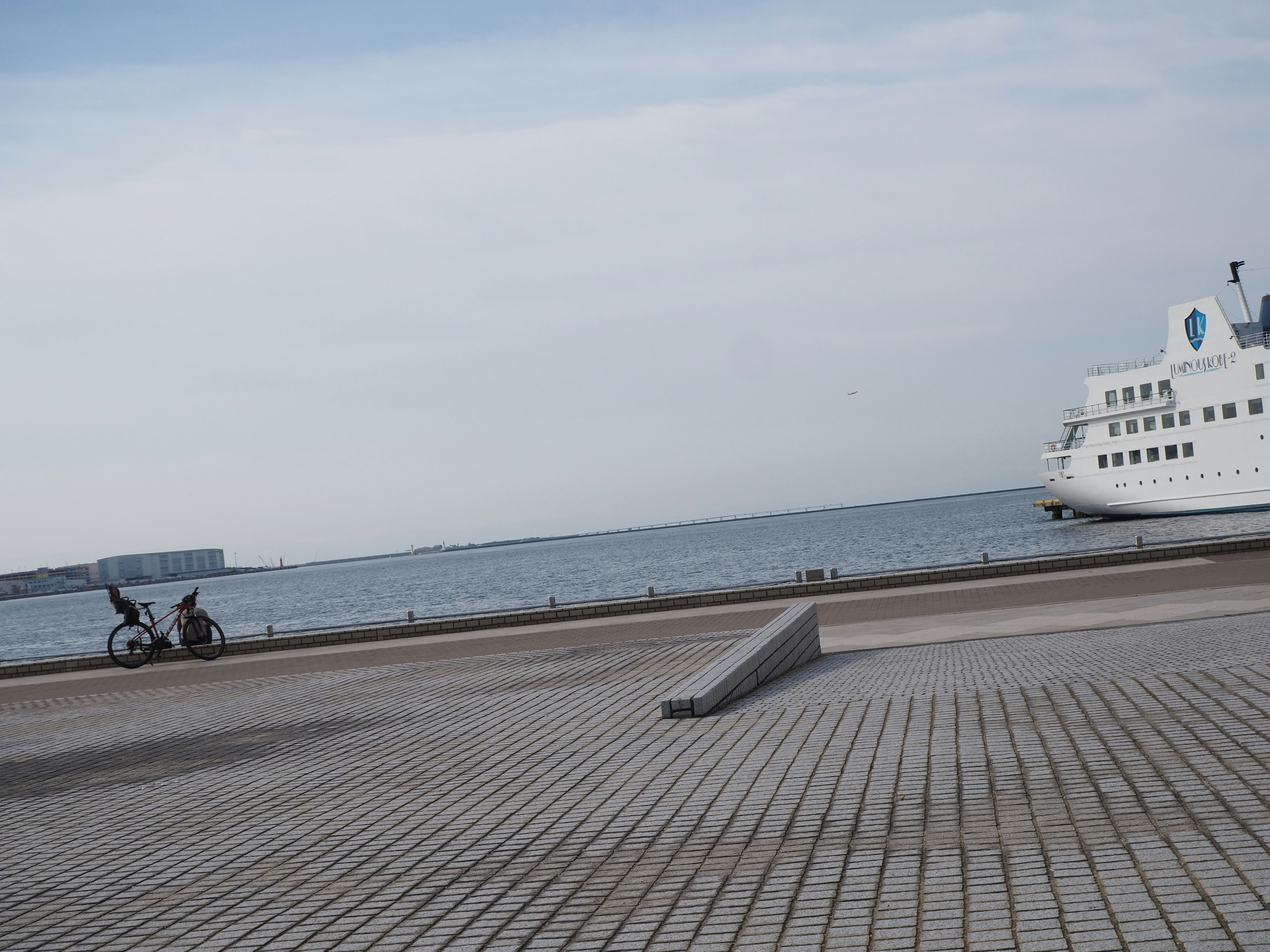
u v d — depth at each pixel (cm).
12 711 1683
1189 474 5950
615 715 1088
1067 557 2639
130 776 975
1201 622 1467
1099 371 6431
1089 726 801
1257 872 454
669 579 6975
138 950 494
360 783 847
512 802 732
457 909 512
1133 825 540
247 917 530
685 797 698
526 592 7162
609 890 520
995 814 586
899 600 2316
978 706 941
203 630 2391
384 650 2228
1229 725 754
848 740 838
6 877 653
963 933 422
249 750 1065
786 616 1473
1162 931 403
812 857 541
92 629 7950
